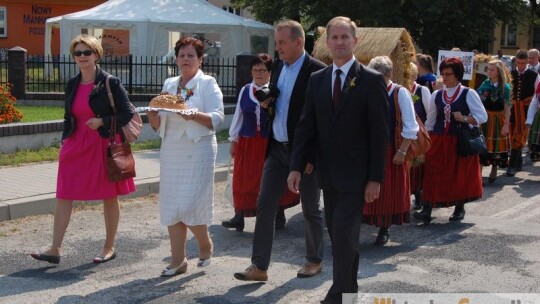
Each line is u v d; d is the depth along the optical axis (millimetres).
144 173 10805
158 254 7281
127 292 6109
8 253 7215
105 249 7047
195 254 7254
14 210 8531
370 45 8797
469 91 8555
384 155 5250
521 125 12141
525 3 28750
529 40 34250
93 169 6711
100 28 23500
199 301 5891
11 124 12258
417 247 7680
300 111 6082
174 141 6273
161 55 23359
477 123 8594
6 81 19297
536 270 6859
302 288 6215
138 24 23172
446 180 8633
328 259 7109
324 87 5367
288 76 6168
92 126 6562
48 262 6867
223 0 44188
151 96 18922
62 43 23844
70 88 6727
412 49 8992
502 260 7191
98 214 8828
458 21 26578
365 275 6645
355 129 5266
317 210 6422
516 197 10430
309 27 28109
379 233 7789
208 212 6453
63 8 37281
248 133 8078
